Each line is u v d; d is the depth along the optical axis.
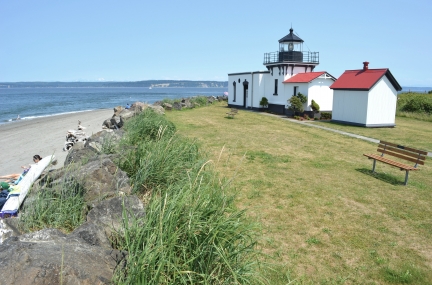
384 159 10.39
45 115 39.78
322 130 20.23
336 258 5.60
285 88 29.39
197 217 4.04
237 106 36.03
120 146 8.93
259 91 32.44
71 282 2.88
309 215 7.29
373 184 9.55
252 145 14.95
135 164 7.54
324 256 5.64
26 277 2.78
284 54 29.48
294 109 27.16
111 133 12.39
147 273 3.21
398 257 5.65
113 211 4.63
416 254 5.75
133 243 3.52
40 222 4.87
